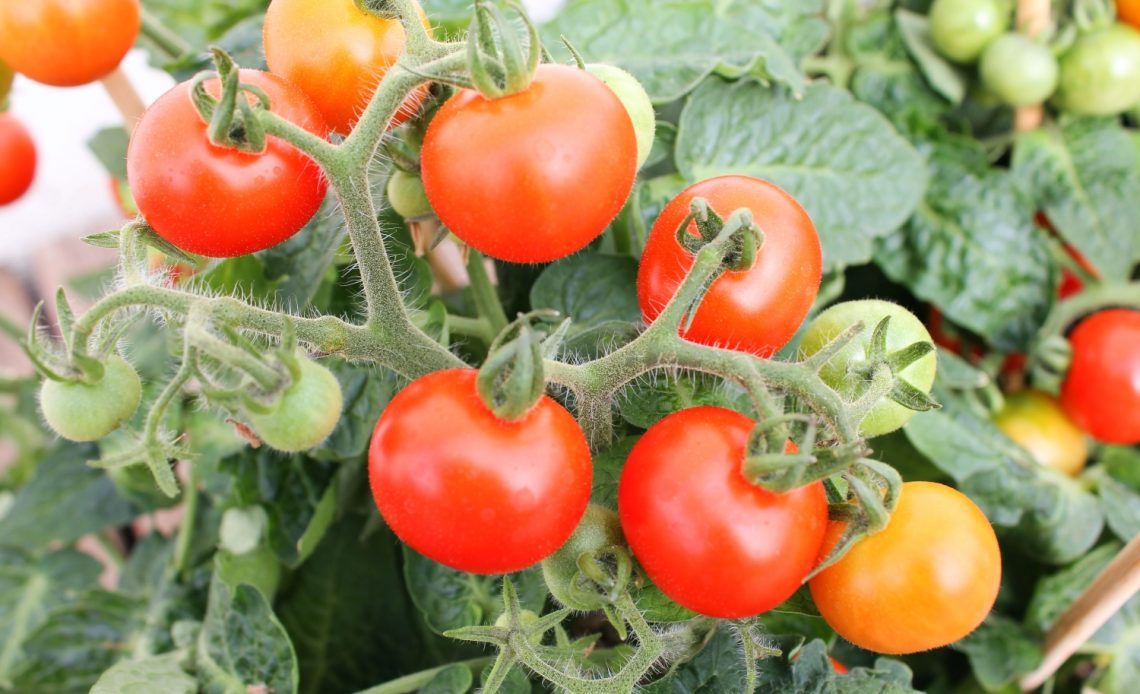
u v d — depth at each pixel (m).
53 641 0.34
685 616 0.24
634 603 0.24
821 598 0.23
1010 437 0.35
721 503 0.21
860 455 0.20
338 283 0.31
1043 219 0.40
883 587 0.23
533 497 0.21
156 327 0.37
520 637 0.22
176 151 0.22
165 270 0.23
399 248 0.29
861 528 0.22
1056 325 0.39
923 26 0.38
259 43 0.31
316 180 0.23
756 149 0.32
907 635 0.23
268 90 0.22
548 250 0.22
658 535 0.21
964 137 0.37
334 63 0.23
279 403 0.21
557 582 0.23
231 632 0.30
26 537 0.39
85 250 0.63
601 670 0.27
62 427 0.22
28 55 0.29
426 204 0.26
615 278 0.30
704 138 0.31
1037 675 0.32
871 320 0.25
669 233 0.24
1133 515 0.35
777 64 0.32
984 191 0.36
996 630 0.32
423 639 0.33
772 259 0.23
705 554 0.21
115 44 0.30
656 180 0.31
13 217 0.65
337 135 0.26
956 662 0.34
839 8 0.38
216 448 0.32
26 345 0.21
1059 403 0.38
